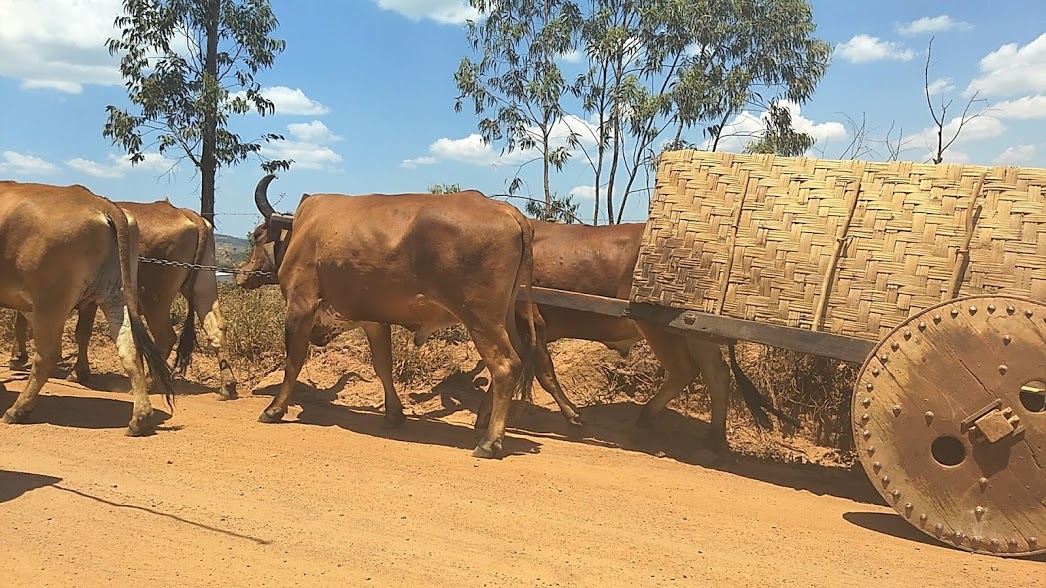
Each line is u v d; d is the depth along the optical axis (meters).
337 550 4.76
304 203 8.74
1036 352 5.09
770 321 6.51
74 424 7.74
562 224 9.08
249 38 18.19
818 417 9.46
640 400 10.16
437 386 10.50
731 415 9.63
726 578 4.58
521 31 16.77
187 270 9.88
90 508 5.34
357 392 10.26
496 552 4.83
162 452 6.85
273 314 11.94
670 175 7.22
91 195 7.79
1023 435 5.09
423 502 5.75
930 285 5.80
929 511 5.35
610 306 7.60
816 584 4.54
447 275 7.45
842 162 6.47
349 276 7.93
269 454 6.93
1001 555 5.11
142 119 17.56
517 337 7.95
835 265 6.21
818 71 16.89
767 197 6.69
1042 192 5.56
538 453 7.68
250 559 4.58
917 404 5.42
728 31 16.44
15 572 4.31
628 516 5.67
